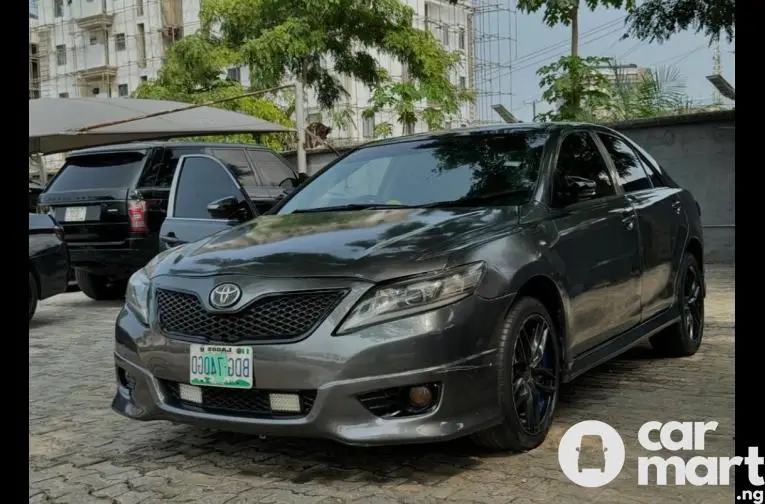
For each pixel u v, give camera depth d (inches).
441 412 136.1
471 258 142.8
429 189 181.0
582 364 173.2
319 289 137.3
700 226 246.7
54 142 617.6
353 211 177.6
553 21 566.6
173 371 147.3
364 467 150.1
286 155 713.6
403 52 1018.1
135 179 387.9
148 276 161.3
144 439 175.5
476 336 139.9
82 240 392.2
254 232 169.2
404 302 135.7
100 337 317.7
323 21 990.4
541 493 134.7
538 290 161.3
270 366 136.6
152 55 1899.6
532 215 164.6
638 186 219.9
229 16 1013.8
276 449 163.6
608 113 631.2
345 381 133.1
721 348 252.1
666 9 491.2
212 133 583.2
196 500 137.6
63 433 182.5
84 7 2015.3
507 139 192.2
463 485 138.9
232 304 140.6
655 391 200.2
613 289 185.9
